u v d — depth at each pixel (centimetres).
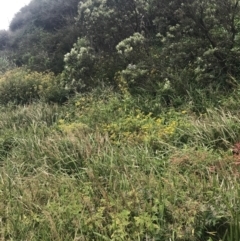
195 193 399
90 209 418
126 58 866
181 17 741
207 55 711
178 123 615
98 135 623
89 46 1029
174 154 516
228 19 724
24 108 916
